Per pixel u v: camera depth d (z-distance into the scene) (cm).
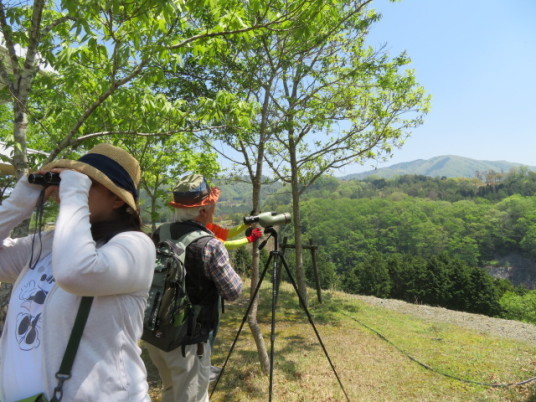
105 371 96
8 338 102
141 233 112
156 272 207
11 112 780
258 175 534
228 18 322
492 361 613
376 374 536
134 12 259
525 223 14562
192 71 557
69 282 88
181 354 220
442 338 771
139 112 342
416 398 456
